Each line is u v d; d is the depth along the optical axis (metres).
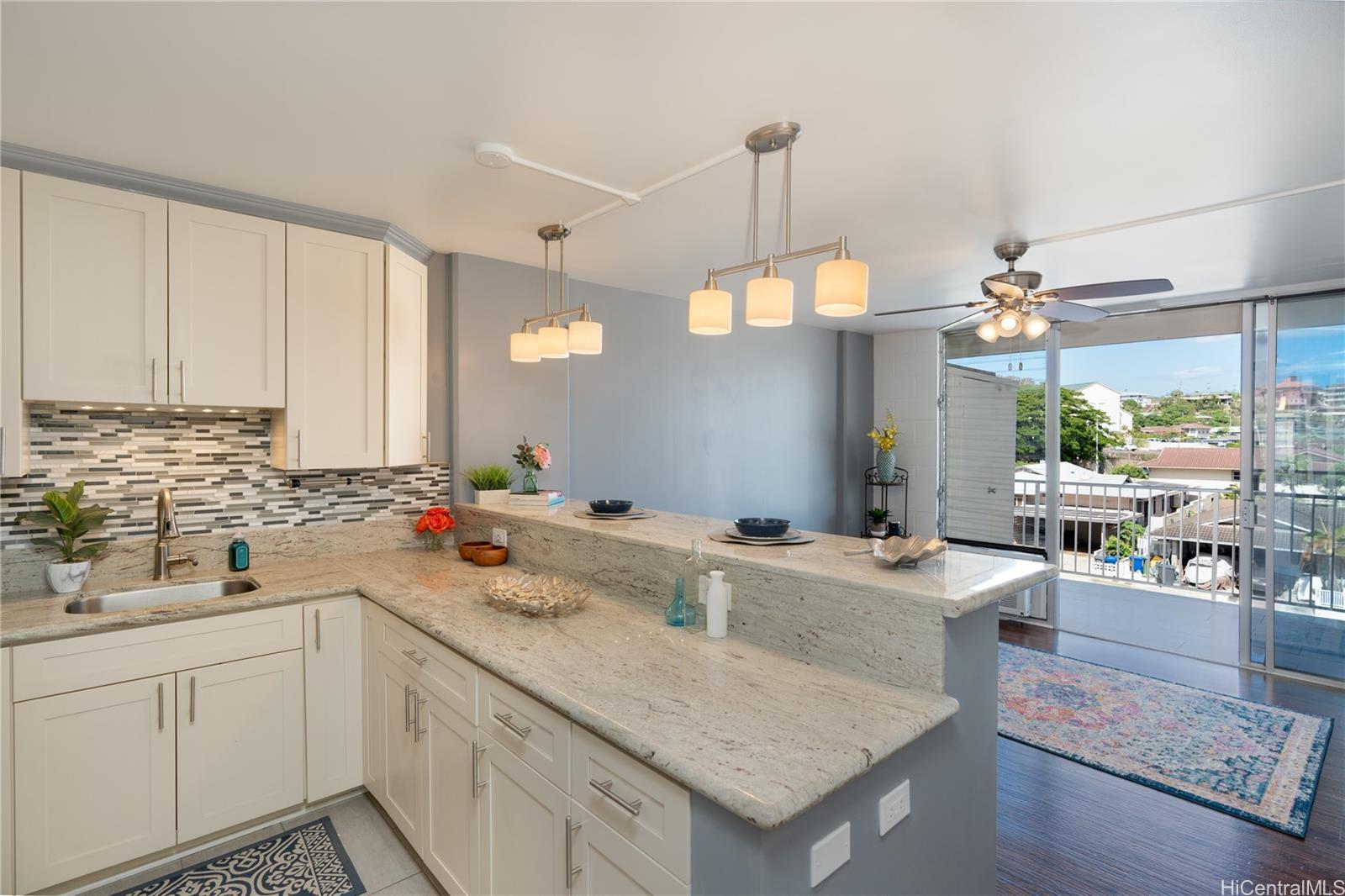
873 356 6.08
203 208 2.44
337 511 3.09
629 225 2.90
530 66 1.65
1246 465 4.16
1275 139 2.02
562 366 3.74
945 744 1.61
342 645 2.54
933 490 5.68
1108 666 4.19
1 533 2.32
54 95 1.79
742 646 1.85
